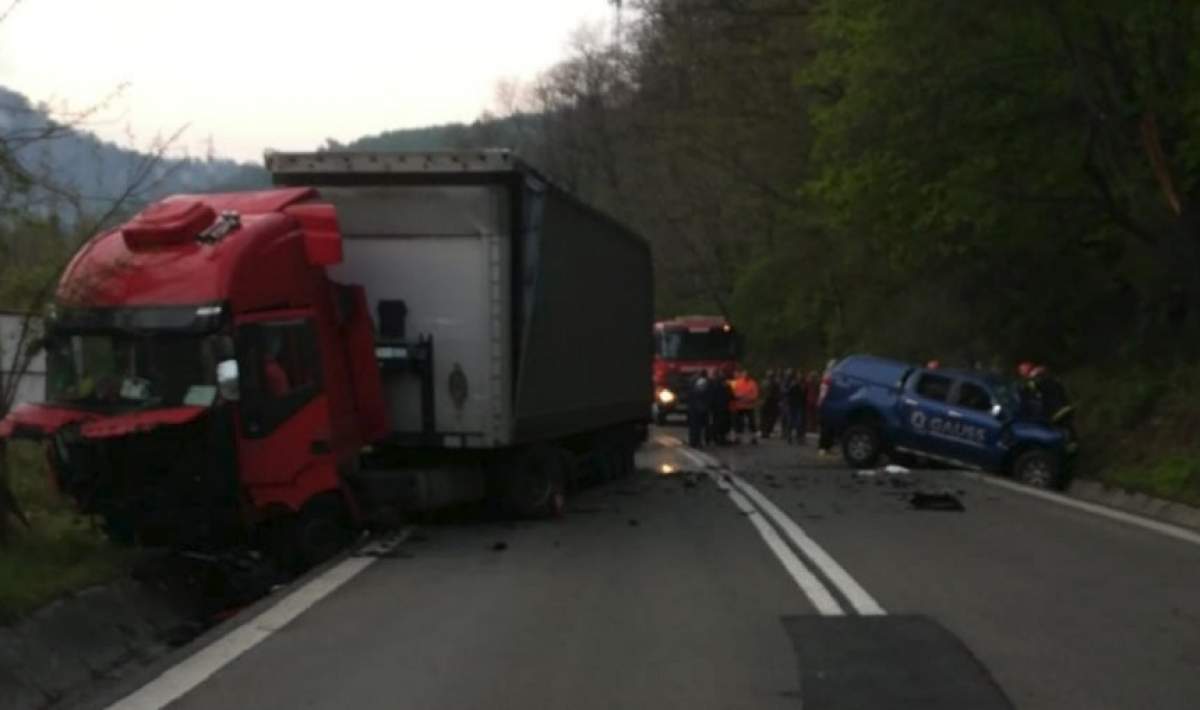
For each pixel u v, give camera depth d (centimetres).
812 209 4700
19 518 1220
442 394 1709
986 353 3816
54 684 930
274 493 1369
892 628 1062
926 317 4231
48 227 1201
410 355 1700
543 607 1173
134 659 1060
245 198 1490
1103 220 2941
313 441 1417
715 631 1056
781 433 4722
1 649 901
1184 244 2600
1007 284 3653
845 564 1423
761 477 2661
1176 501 2042
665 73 5722
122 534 1303
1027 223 2856
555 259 1888
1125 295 3444
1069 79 2517
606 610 1155
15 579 1039
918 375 2844
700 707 821
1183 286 2908
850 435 2922
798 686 871
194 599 1314
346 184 1703
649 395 2961
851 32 2669
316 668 934
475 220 1698
